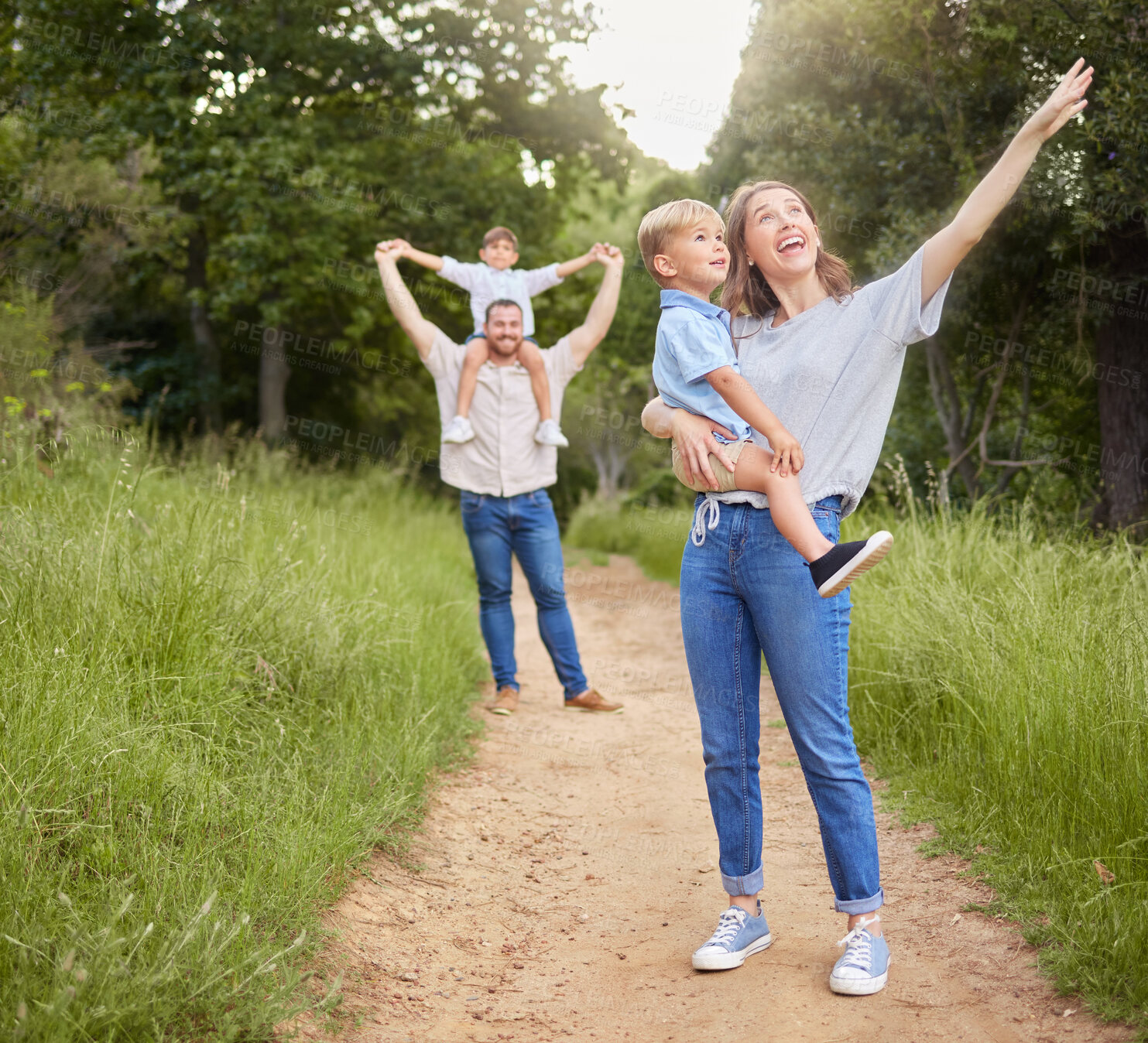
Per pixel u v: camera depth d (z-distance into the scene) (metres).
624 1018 2.39
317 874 2.76
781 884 3.23
